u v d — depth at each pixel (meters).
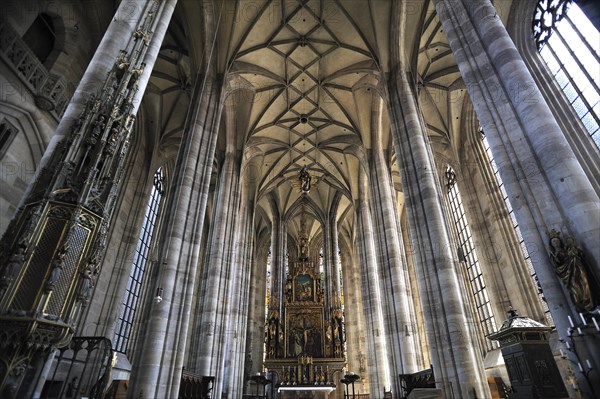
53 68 12.17
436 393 10.45
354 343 30.91
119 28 8.16
